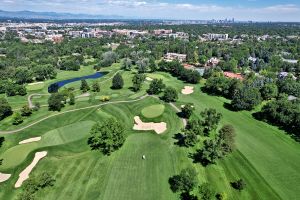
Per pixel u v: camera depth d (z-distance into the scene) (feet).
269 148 247.50
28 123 310.04
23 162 226.38
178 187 187.42
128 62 593.01
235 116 321.32
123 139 245.24
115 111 335.88
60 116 326.65
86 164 222.48
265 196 185.57
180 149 243.81
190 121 273.95
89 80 503.61
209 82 410.93
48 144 254.88
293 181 201.57
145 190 189.88
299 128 273.95
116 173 209.15
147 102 367.25
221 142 229.04
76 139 261.44
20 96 413.18
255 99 333.42
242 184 189.37
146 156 232.12
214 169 214.28
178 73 510.17
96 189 191.52
